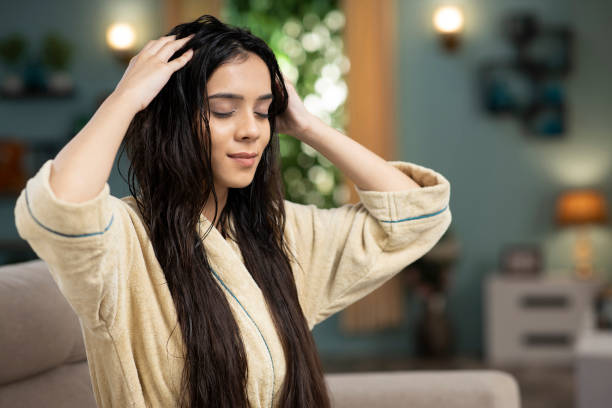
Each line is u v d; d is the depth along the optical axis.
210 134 1.09
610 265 5.36
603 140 5.34
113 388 1.08
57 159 0.93
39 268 1.49
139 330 1.09
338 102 5.50
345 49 5.29
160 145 1.08
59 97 5.37
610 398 2.91
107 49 5.37
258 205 1.24
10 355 1.29
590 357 2.93
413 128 5.40
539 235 5.40
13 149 5.34
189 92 1.07
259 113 1.13
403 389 1.65
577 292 4.94
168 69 1.03
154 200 1.10
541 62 5.34
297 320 1.22
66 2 5.37
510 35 5.33
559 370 4.79
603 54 5.33
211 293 1.11
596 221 5.06
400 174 1.30
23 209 0.90
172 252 1.09
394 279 5.30
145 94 1.00
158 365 1.10
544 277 5.18
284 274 1.24
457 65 5.38
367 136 5.27
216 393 1.09
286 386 1.17
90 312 0.99
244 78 1.09
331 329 5.44
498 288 5.04
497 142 5.39
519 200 5.40
